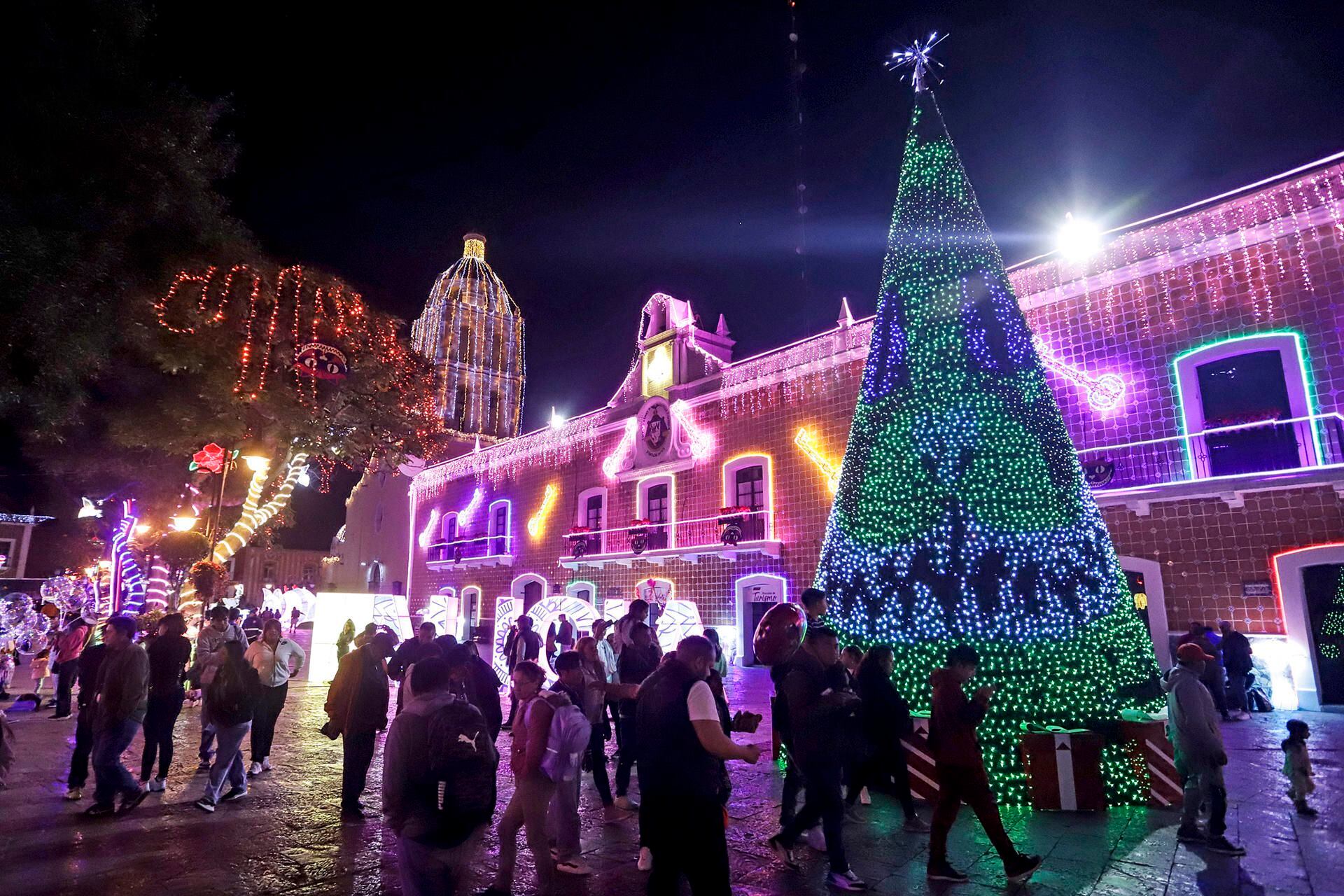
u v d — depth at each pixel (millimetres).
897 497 7602
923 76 9023
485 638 27797
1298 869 4828
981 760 4777
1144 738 6406
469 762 3240
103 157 9852
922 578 7230
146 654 6305
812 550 17938
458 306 45750
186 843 5398
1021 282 15000
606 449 24734
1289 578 11406
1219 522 12133
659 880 3295
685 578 20828
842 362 17984
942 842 4750
